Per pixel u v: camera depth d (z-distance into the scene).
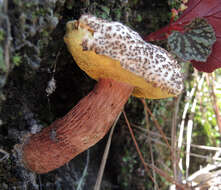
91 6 0.14
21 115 0.13
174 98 0.22
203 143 0.25
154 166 0.19
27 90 0.14
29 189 0.13
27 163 0.13
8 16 0.09
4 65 0.09
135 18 0.17
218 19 0.14
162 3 0.18
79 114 0.12
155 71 0.10
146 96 0.14
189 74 0.23
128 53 0.10
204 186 0.19
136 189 0.21
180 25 0.15
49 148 0.12
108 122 0.12
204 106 0.24
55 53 0.13
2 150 0.12
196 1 0.15
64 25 0.13
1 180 0.12
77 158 0.18
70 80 0.17
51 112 0.16
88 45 0.10
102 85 0.12
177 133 0.23
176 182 0.19
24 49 0.11
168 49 0.18
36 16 0.10
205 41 0.14
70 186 0.16
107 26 0.10
